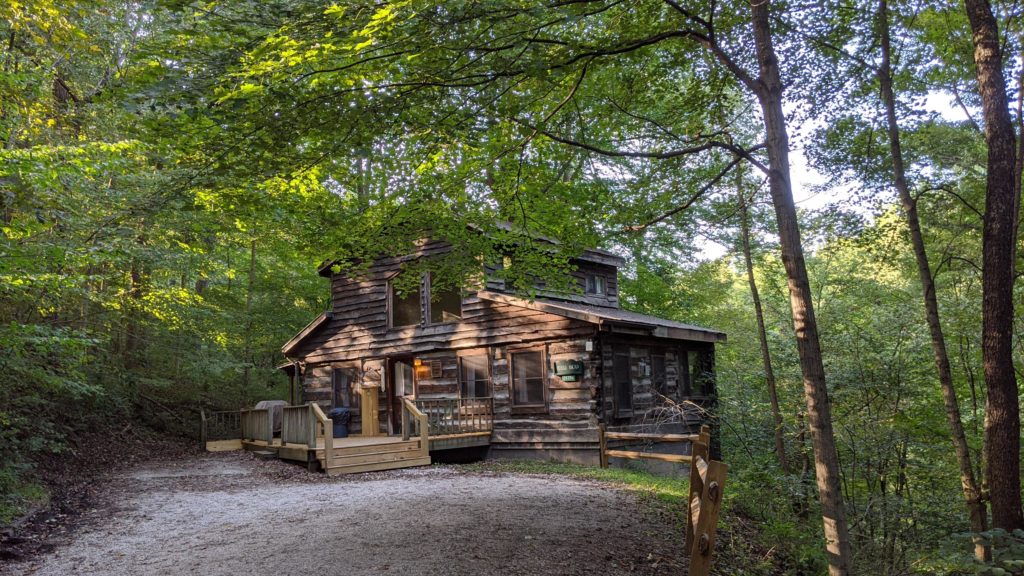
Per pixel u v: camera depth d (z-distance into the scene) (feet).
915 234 31.14
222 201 24.62
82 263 29.84
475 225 32.40
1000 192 24.97
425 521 24.77
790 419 43.78
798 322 21.81
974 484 28.94
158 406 62.75
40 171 23.90
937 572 26.43
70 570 19.65
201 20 19.85
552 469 43.19
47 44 35.96
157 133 20.52
